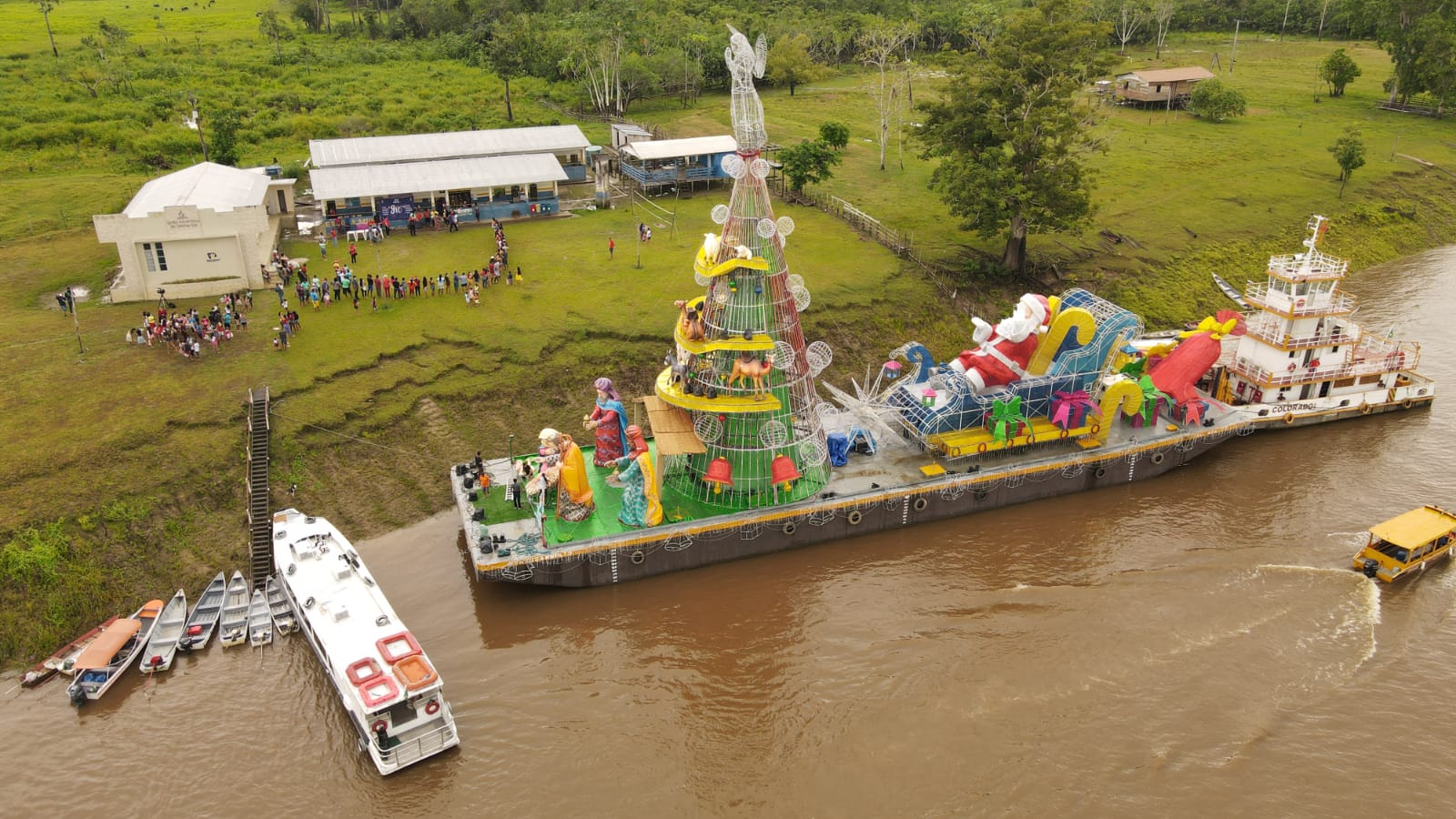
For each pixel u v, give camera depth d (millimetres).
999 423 56875
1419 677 43969
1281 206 106938
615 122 127312
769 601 49844
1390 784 38344
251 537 51375
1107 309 60719
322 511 54531
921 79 151250
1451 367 75062
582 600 49719
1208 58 179375
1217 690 43344
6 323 68000
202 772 39281
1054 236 92688
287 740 40906
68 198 94375
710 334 51219
